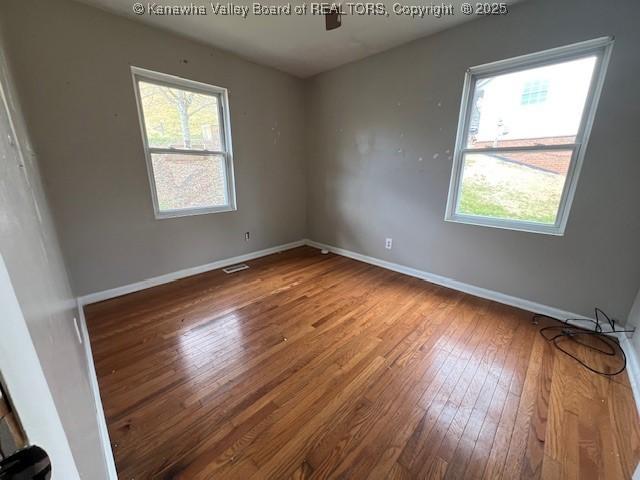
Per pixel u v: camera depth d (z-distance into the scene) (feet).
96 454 2.70
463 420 4.39
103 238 8.03
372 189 10.94
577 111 6.55
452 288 9.21
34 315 1.24
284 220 13.14
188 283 9.50
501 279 8.19
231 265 11.32
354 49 9.41
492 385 5.09
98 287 8.13
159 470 3.66
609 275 6.53
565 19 6.26
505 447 3.97
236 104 10.32
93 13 7.04
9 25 5.98
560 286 7.22
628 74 5.76
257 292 8.84
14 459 0.96
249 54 9.86
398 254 10.60
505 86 7.48
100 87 7.41
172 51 8.45
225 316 7.38
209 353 5.91
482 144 8.13
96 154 7.59
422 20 7.59
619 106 5.93
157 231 9.11
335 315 7.47
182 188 9.62
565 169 6.88
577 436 4.13
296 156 12.94
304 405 4.66
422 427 4.27
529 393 4.91
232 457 3.83
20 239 1.36
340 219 12.48
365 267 11.15
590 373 5.38
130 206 8.41
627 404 4.67
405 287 9.26
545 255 7.33
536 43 6.68
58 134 6.95
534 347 6.16
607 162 6.21
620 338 6.31
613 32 5.80
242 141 10.81
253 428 4.25
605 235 6.45
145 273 9.03
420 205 9.63
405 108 9.37
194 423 4.32
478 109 8.02
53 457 1.15
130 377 5.22
